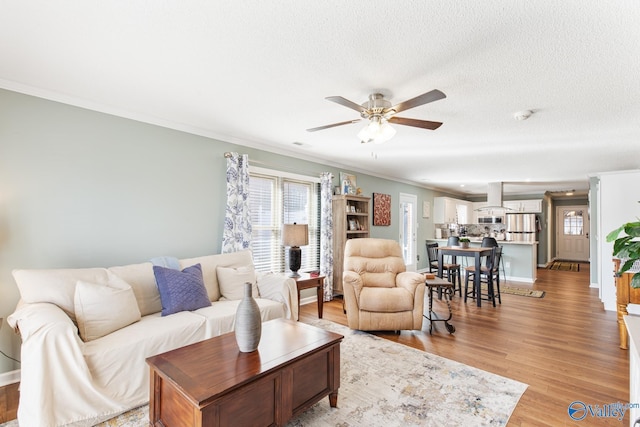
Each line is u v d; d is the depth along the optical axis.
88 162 2.81
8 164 2.42
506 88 2.40
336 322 3.92
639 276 1.84
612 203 4.72
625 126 3.25
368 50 1.92
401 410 2.08
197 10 1.58
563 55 1.92
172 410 1.62
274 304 3.13
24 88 2.47
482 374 2.57
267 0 1.50
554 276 7.52
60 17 1.64
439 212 8.73
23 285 2.15
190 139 3.54
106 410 1.94
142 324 2.36
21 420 1.72
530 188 8.58
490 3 1.48
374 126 2.44
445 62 2.04
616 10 1.50
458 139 3.83
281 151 4.53
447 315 4.26
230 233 3.74
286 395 1.78
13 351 2.41
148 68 2.20
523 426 1.92
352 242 4.21
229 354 1.86
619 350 3.06
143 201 3.16
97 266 2.85
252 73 2.26
